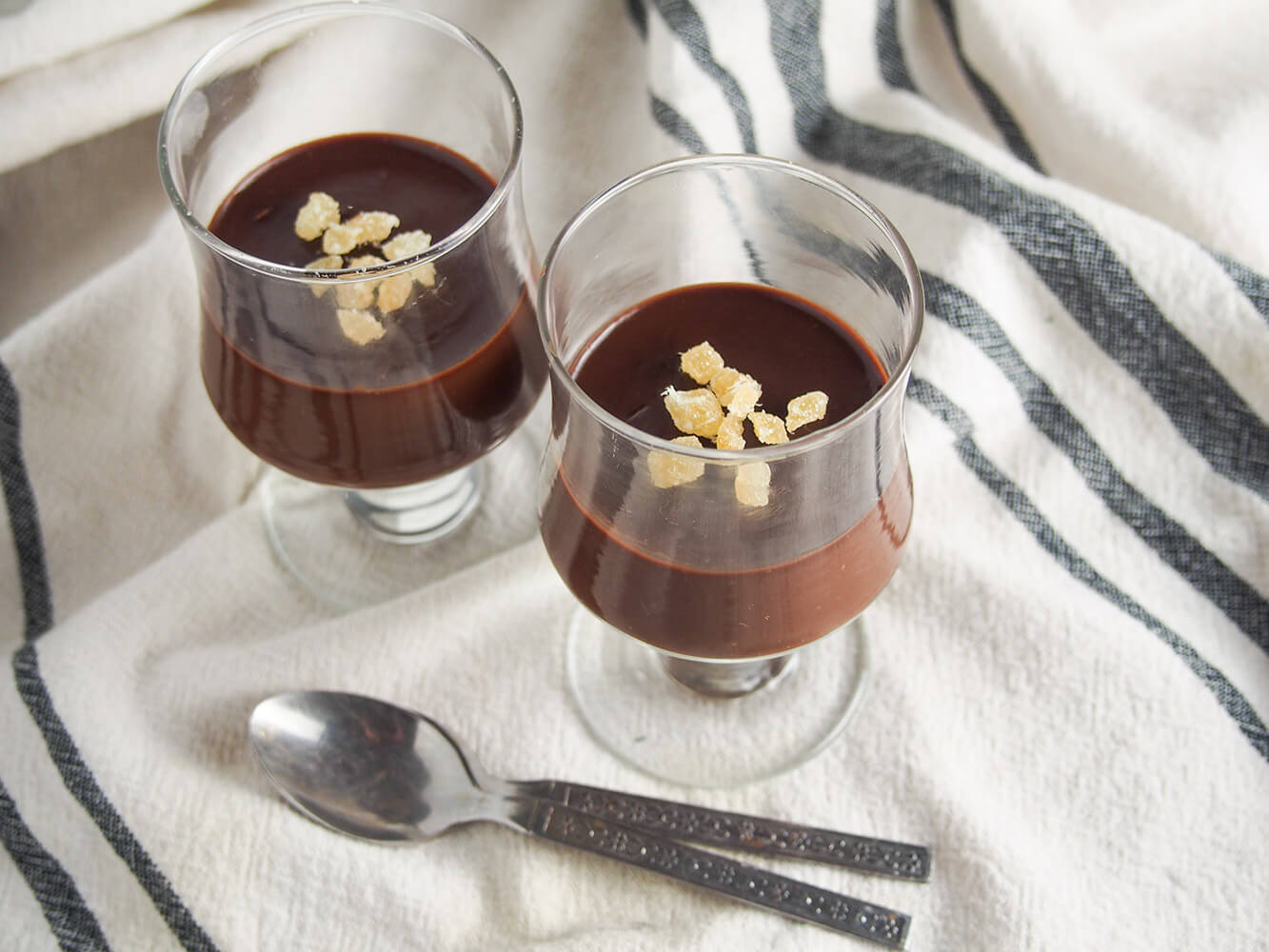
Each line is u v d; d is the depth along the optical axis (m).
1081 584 0.43
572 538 0.37
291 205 0.42
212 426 0.47
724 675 0.42
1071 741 0.41
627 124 0.49
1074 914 0.39
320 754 0.41
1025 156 0.49
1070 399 0.45
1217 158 0.46
